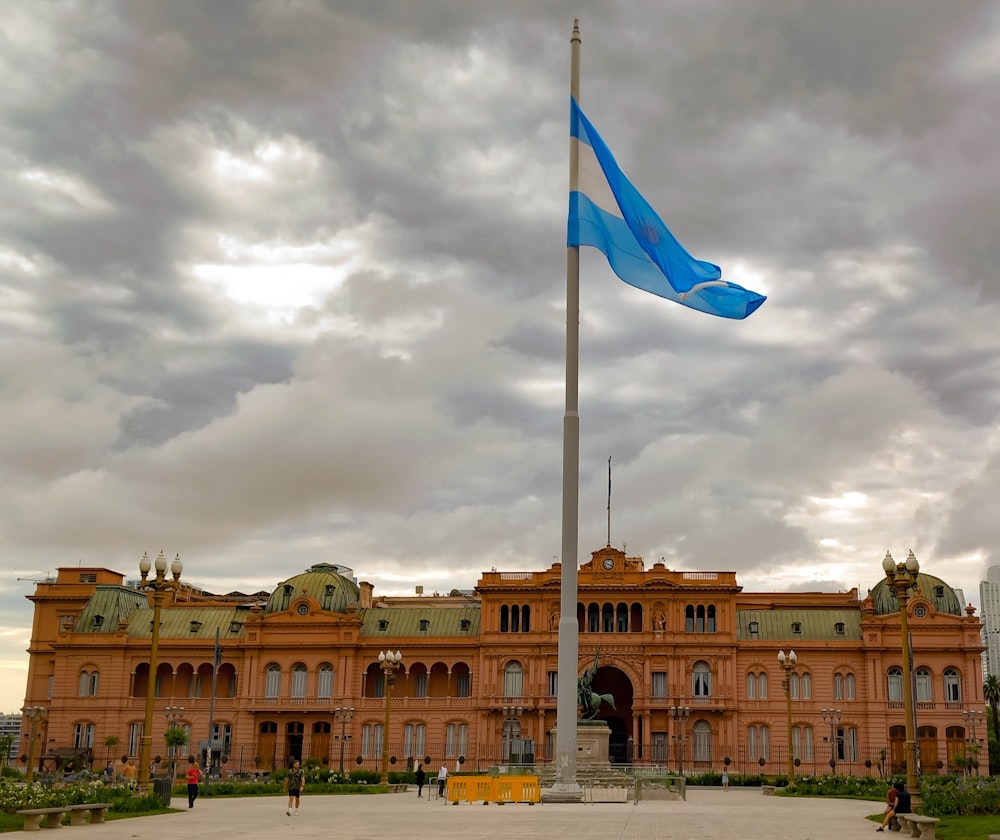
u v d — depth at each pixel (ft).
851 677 444.14
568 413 192.95
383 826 154.71
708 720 439.22
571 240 195.21
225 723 464.65
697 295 186.50
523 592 456.86
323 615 469.57
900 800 155.43
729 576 449.89
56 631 521.65
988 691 542.98
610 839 132.26
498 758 442.91
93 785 195.00
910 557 186.80
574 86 198.70
